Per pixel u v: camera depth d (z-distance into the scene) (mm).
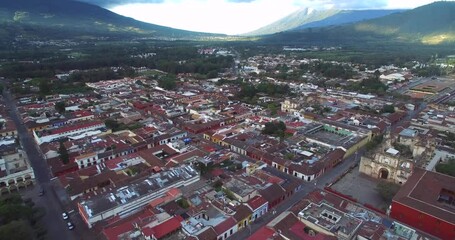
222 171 130500
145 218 93125
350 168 142375
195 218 98125
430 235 97688
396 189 114688
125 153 152250
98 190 113500
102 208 99312
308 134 176000
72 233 96312
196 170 127938
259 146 156500
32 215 97500
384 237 86188
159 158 141000
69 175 127688
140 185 111438
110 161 138125
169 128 183000
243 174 127125
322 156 147375
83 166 139625
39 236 93250
